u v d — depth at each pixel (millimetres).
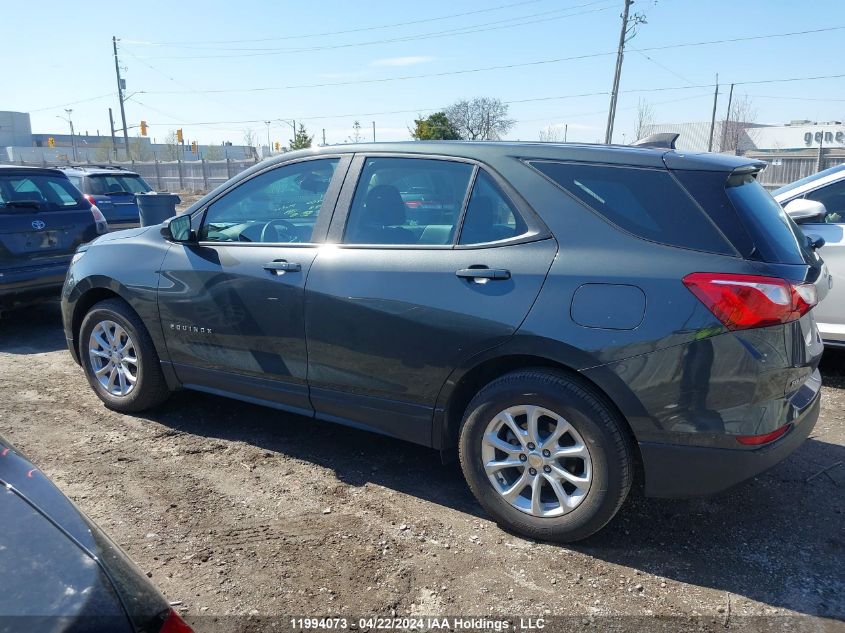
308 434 4418
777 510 3492
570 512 3055
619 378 2855
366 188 3672
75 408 4840
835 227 5246
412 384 3400
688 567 2998
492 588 2844
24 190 7008
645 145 3453
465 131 51125
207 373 4227
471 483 3295
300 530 3275
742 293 2709
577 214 3074
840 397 5125
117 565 1582
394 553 3088
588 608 2725
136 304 4395
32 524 1629
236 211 4148
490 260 3180
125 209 13352
